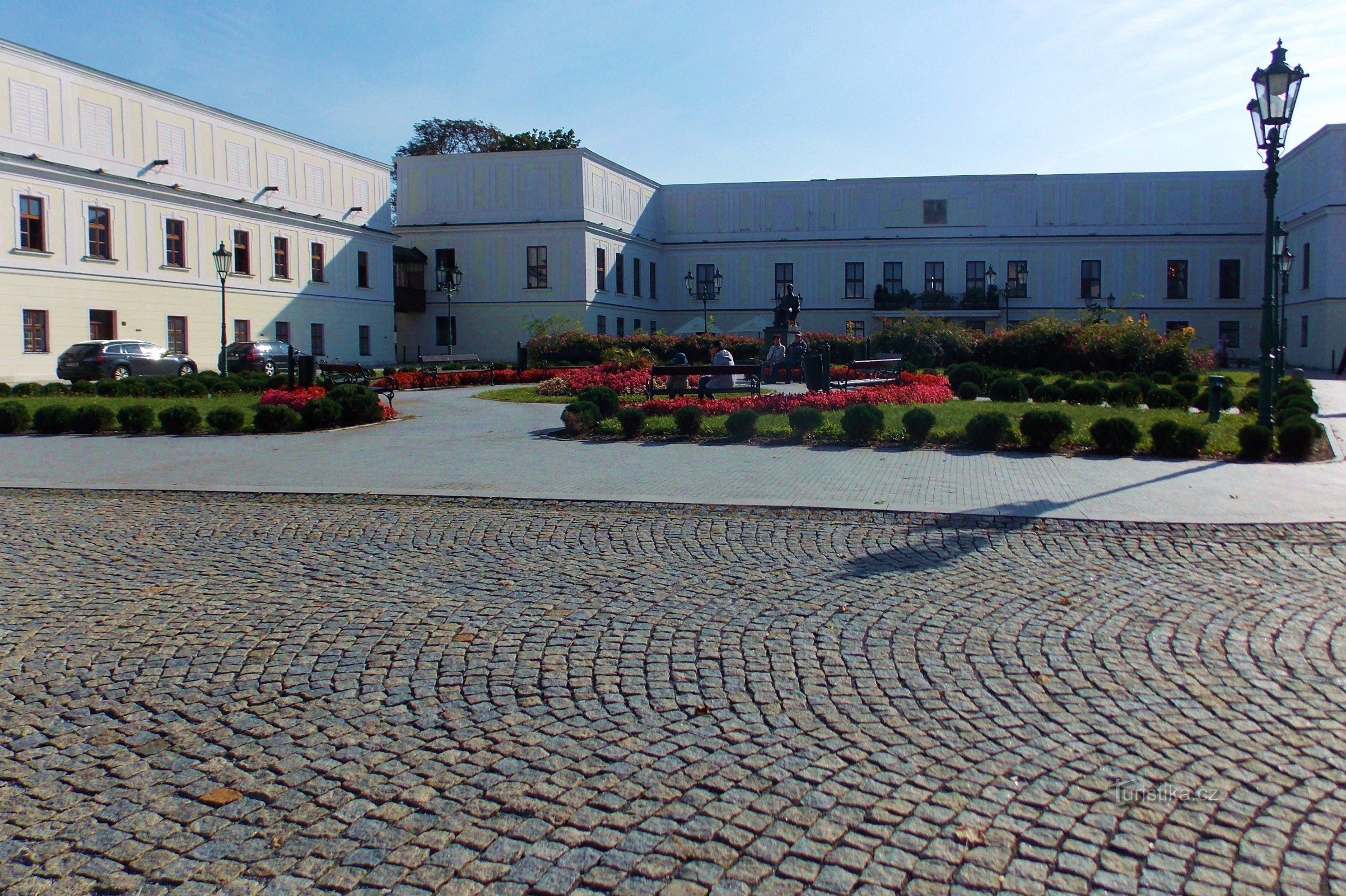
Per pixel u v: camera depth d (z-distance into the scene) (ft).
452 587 23.71
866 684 17.02
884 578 24.02
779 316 108.37
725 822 12.48
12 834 12.41
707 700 16.40
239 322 144.66
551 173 182.80
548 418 65.51
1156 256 200.34
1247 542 27.68
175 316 133.69
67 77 118.11
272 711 16.20
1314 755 14.12
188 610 22.03
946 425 54.13
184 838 12.26
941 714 15.72
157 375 114.21
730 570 25.08
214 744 14.98
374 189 175.22
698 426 53.31
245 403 82.02
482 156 185.78
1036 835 12.10
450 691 16.96
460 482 38.96
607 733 15.15
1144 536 28.45
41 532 30.89
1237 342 198.29
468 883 11.23
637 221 207.82
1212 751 14.30
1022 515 31.01
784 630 20.02
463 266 187.73
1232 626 20.04
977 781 13.47
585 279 182.29
